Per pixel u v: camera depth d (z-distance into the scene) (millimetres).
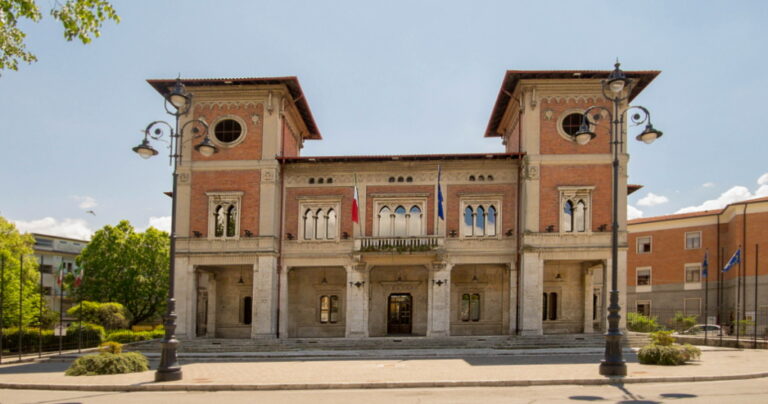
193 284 40094
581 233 38719
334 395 18109
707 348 36125
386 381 20141
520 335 38469
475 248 40656
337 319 43562
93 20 17234
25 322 52375
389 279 43938
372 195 41781
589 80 39344
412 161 41469
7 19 16922
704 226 62188
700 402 15797
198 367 26641
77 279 50719
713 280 60781
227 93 41062
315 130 49656
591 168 39375
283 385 19844
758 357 28953
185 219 40562
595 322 46656
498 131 50188
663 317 64062
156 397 18172
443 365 26219
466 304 43281
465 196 41281
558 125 39625
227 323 43656
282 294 40812
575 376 20891
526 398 16859
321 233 41875
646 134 22031
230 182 40750
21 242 58188
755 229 55719
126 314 59562
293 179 42156
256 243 40000
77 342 41719
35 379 22547
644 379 20109
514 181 41156
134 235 66750
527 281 38594
